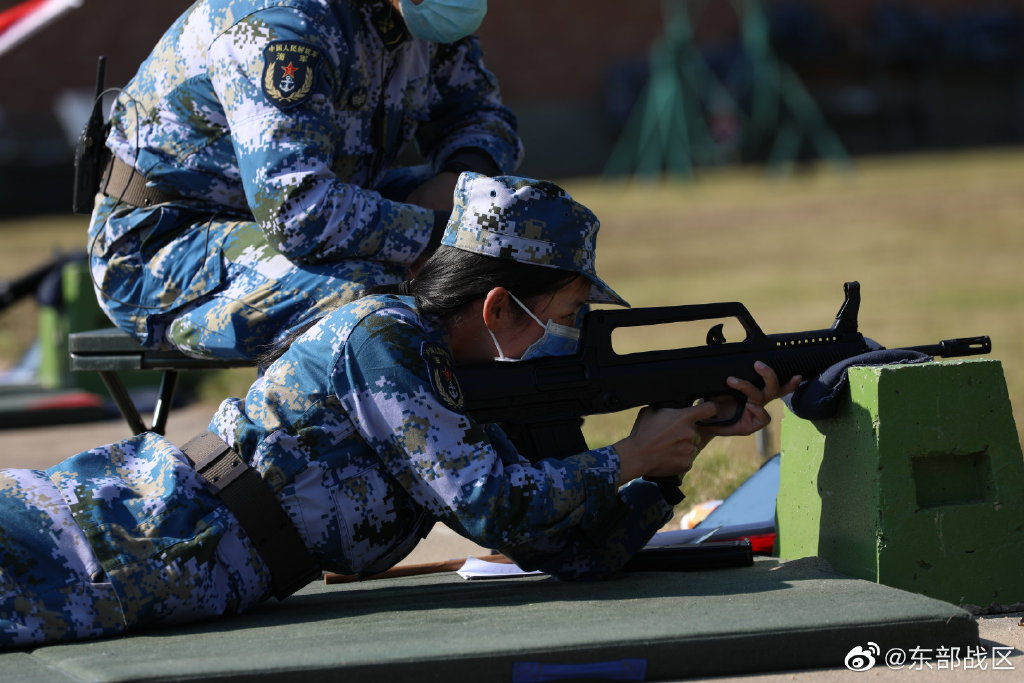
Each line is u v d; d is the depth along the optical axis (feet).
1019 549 34.73
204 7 39.24
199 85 39.11
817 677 28.58
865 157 324.39
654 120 298.35
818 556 36.22
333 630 29.78
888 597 31.12
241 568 31.27
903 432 33.73
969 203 196.24
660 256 157.89
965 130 341.41
